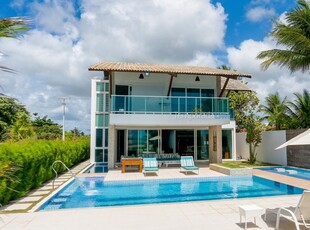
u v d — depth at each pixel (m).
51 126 41.38
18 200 7.90
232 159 19.97
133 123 14.03
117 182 11.45
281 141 16.36
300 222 5.19
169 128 18.80
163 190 10.43
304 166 14.50
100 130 19.88
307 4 14.61
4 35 2.15
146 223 5.73
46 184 10.61
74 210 6.73
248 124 17.08
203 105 15.04
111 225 5.60
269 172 13.51
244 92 18.14
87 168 15.96
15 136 16.47
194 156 19.30
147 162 13.71
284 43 14.93
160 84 18.30
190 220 5.93
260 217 6.12
